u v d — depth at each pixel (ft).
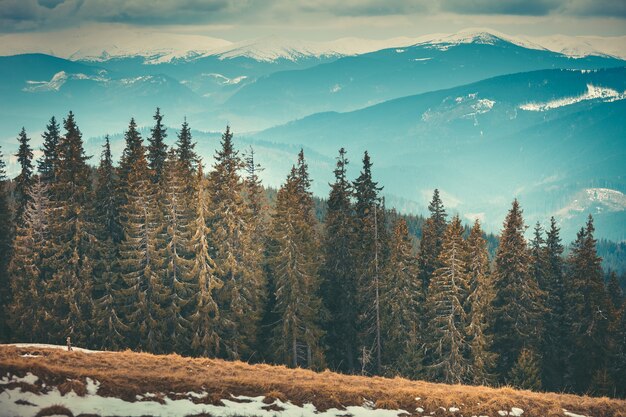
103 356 140.87
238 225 207.00
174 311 200.64
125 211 218.79
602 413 129.29
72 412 103.45
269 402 118.52
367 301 218.79
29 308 207.72
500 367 215.31
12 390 104.01
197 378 126.00
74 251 201.98
